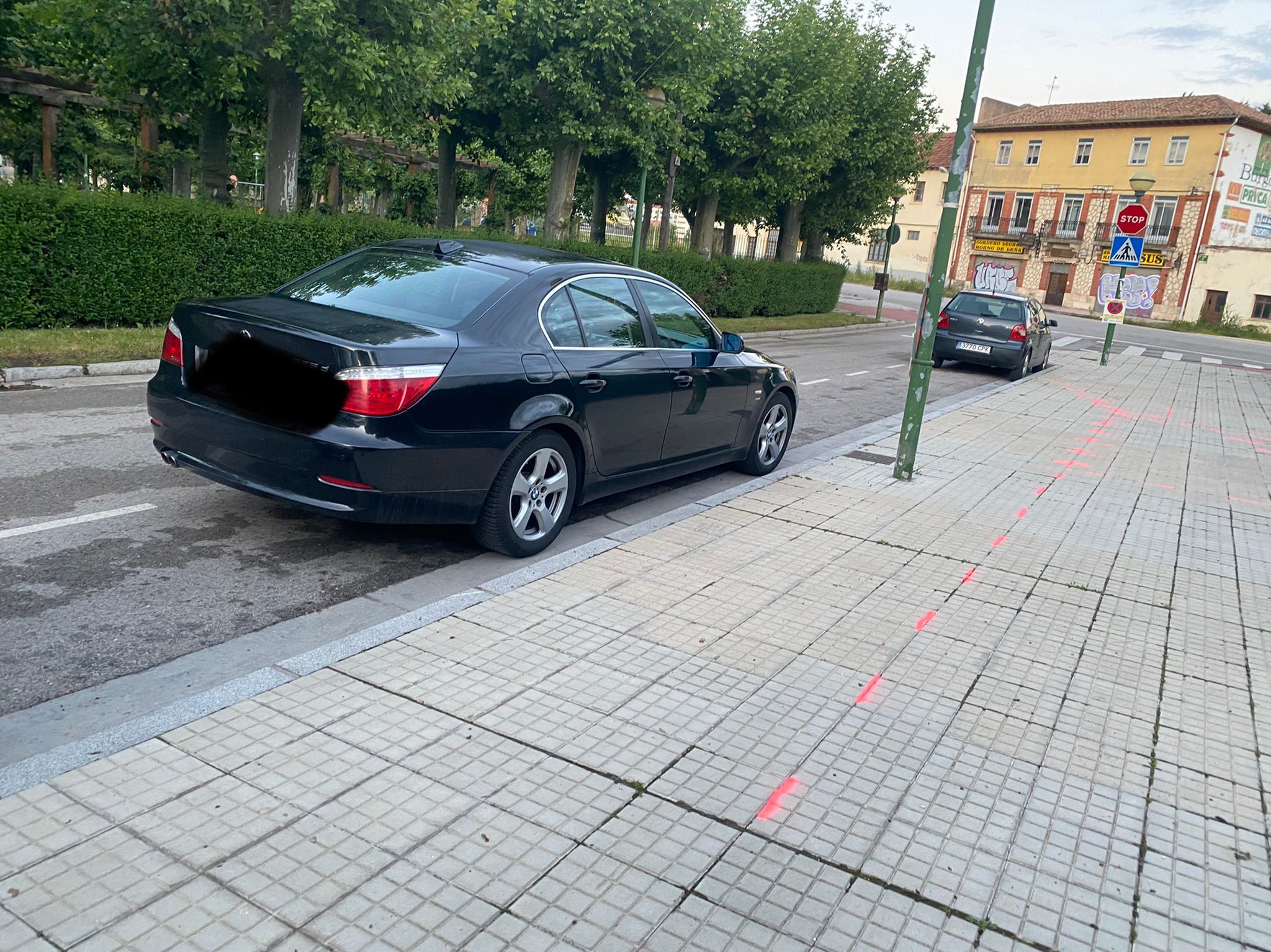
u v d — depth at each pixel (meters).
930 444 9.87
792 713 3.78
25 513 5.39
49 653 3.81
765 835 2.97
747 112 23.61
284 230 13.92
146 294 12.57
